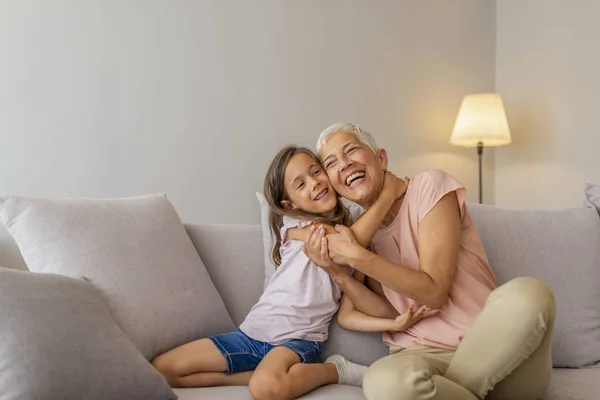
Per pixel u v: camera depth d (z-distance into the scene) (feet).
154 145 10.22
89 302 4.85
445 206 5.40
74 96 9.83
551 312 4.37
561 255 6.23
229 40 10.62
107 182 9.97
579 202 9.82
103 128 9.96
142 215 6.07
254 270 6.55
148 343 5.35
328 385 5.41
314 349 5.68
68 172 9.78
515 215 6.44
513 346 4.40
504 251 6.18
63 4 9.80
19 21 9.60
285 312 5.76
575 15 9.89
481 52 11.89
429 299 5.16
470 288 5.37
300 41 10.99
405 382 4.39
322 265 5.60
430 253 5.25
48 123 9.70
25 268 6.38
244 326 5.90
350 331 5.93
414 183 5.64
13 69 9.55
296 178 6.04
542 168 10.68
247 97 10.70
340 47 11.21
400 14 11.54
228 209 10.59
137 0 10.16
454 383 4.48
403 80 11.53
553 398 4.91
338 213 6.14
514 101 11.42
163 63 10.29
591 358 5.90
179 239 6.18
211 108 10.52
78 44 9.86
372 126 11.34
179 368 5.36
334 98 11.14
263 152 10.77
